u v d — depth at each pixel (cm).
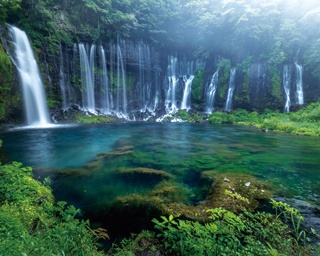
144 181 675
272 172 769
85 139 1450
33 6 2327
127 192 584
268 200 535
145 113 3319
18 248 213
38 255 212
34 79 2198
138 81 3462
